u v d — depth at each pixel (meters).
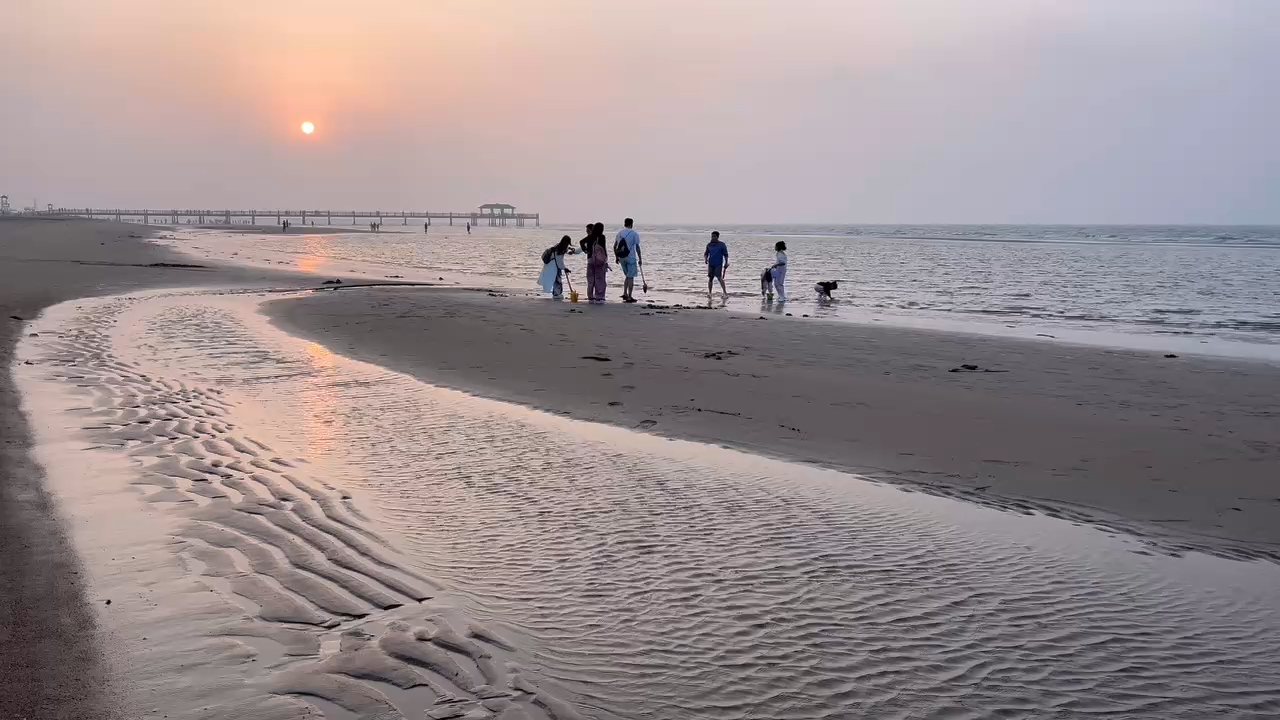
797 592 4.41
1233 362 11.95
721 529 5.33
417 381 10.02
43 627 3.70
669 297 22.62
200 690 3.24
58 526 4.95
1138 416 8.58
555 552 4.86
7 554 4.49
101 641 3.60
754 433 7.86
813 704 3.34
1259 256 47.94
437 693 3.32
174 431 7.27
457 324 14.85
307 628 3.82
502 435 7.59
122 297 18.09
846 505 5.88
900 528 5.44
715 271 22.22
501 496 5.86
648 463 6.82
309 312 16.09
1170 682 3.60
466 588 4.34
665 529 5.30
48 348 11.28
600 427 8.00
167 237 61.75
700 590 4.40
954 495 6.15
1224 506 5.94
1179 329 16.39
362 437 7.38
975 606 4.30
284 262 35.78
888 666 3.66
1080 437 7.76
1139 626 4.11
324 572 4.45
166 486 5.77
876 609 4.23
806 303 21.31
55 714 3.03
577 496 5.91
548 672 3.53
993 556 4.99
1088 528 5.50
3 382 9.00
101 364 10.34
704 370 10.91
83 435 7.02
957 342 13.59
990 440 7.66
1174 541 5.29
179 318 14.94
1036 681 3.57
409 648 3.67
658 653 3.72
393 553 4.77
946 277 31.16
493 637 3.81
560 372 10.69
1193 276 31.86
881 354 12.34
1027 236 102.94
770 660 3.69
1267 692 3.53
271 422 7.80
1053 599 4.40
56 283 20.39
